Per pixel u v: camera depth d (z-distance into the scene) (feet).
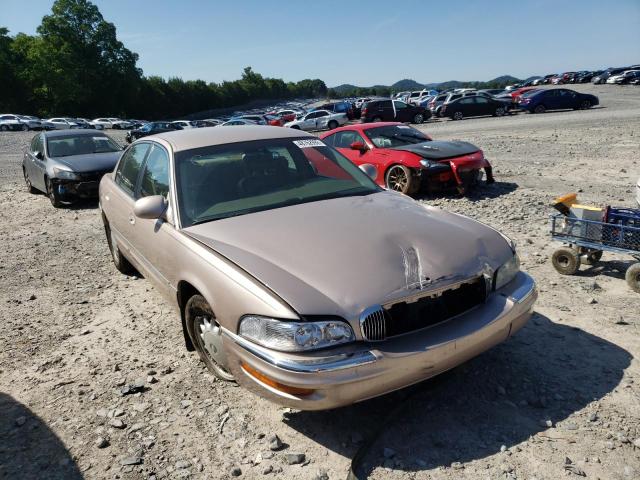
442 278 9.38
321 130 114.01
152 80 309.63
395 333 8.99
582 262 17.60
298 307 8.57
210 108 350.02
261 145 14.02
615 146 46.73
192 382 11.74
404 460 8.93
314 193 12.81
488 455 8.91
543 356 11.88
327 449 9.36
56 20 254.88
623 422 9.50
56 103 258.16
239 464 9.13
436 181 28.35
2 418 10.84
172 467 9.12
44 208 34.09
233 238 10.67
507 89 177.88
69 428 10.36
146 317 15.55
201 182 12.62
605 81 167.02
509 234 21.48
